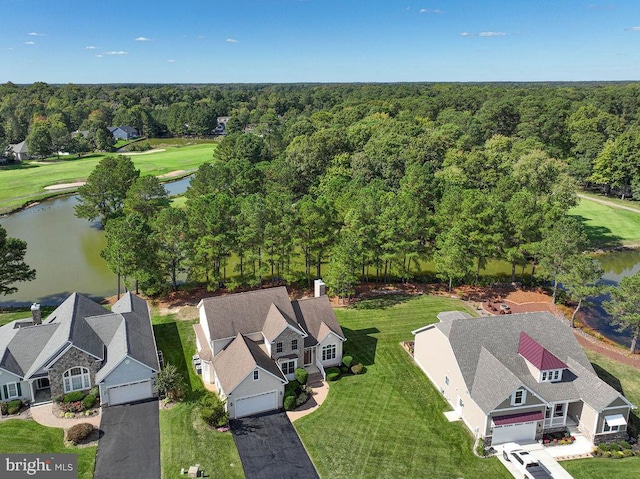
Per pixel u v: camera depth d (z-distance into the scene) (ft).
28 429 124.57
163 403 136.87
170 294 211.61
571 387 130.21
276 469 113.60
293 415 133.39
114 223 205.26
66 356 132.98
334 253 202.90
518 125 485.97
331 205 262.06
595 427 123.65
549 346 141.79
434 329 148.77
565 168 326.85
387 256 215.31
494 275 247.70
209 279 223.51
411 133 409.08
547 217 224.53
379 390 145.38
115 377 134.00
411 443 123.44
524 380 130.31
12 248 189.88
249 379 130.62
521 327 145.48
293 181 352.49
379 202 233.96
